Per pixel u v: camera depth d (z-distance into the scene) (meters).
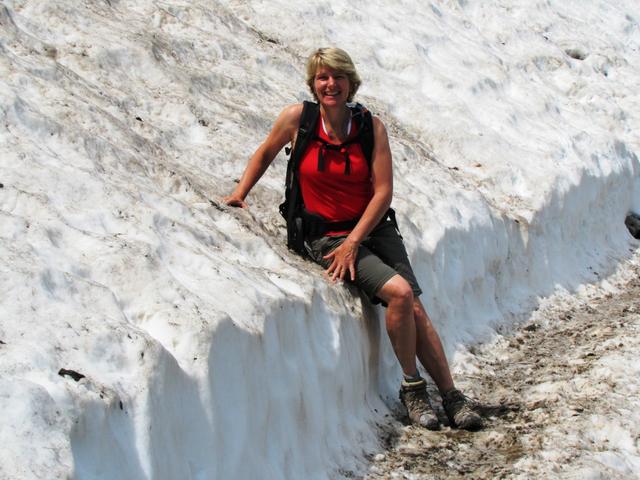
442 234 5.99
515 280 6.80
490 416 5.10
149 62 6.18
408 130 7.68
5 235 3.88
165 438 3.43
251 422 3.85
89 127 5.05
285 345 4.23
